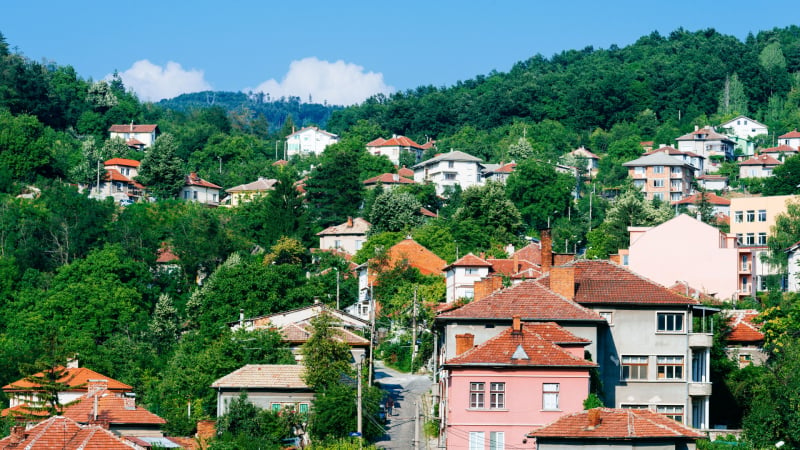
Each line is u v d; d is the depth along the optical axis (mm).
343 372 111062
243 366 117312
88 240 198000
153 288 181625
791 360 107812
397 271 170625
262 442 101312
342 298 173375
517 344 94812
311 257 198250
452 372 94062
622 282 105688
